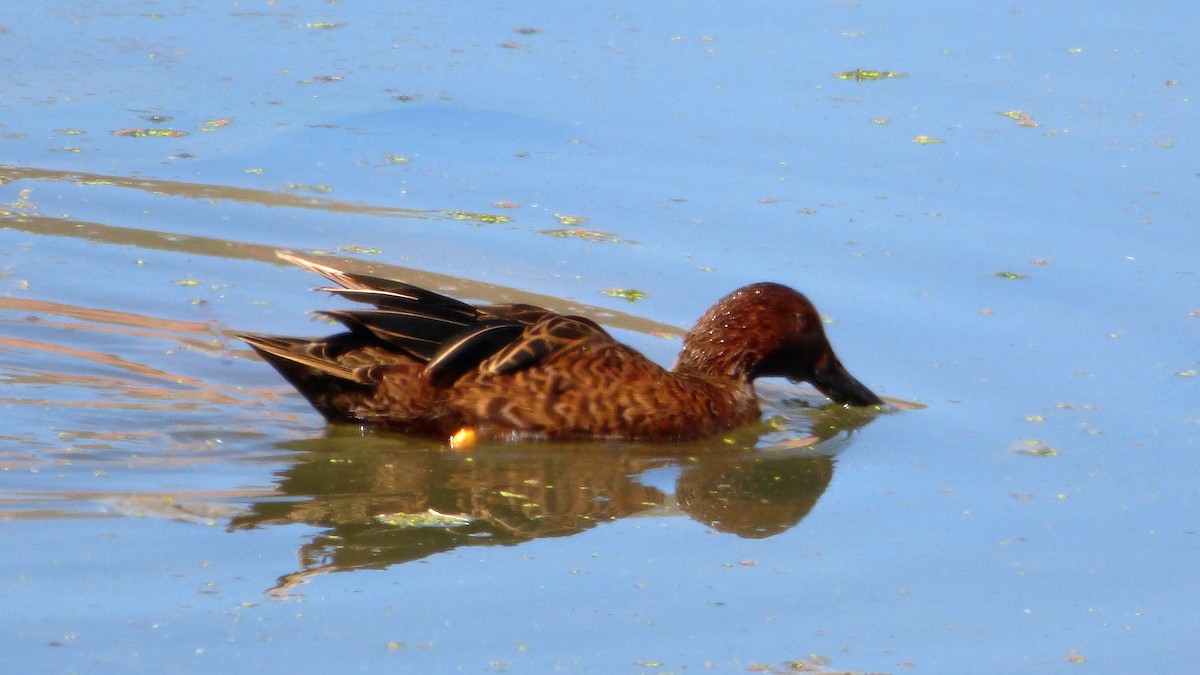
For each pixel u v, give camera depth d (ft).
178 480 36.40
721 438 41.29
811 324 43.42
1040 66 64.23
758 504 36.91
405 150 56.70
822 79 62.90
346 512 35.24
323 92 61.11
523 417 39.52
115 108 59.11
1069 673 29.63
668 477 38.55
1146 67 63.87
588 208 53.16
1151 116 59.36
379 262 49.11
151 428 39.24
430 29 67.87
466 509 35.94
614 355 40.27
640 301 47.44
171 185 53.67
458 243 50.67
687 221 52.24
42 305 46.06
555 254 50.03
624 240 51.08
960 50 66.03
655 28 68.28
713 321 43.52
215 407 40.98
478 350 39.50
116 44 64.85
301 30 67.31
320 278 48.44
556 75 62.90
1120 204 52.90
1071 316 46.60
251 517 34.65
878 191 54.08
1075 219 52.01
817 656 29.89
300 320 46.29
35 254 48.98
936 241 50.85
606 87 61.87
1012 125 58.80
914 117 59.57
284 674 28.17
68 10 68.49
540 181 54.70
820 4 71.41
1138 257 49.60
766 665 29.45
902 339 45.83
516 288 47.80
